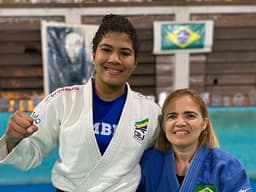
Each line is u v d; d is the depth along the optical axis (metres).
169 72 3.98
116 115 1.50
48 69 3.81
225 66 4.02
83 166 1.49
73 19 3.76
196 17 3.87
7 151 1.40
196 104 1.64
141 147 1.56
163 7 3.82
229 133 3.55
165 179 1.70
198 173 1.64
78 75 3.85
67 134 1.47
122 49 1.37
